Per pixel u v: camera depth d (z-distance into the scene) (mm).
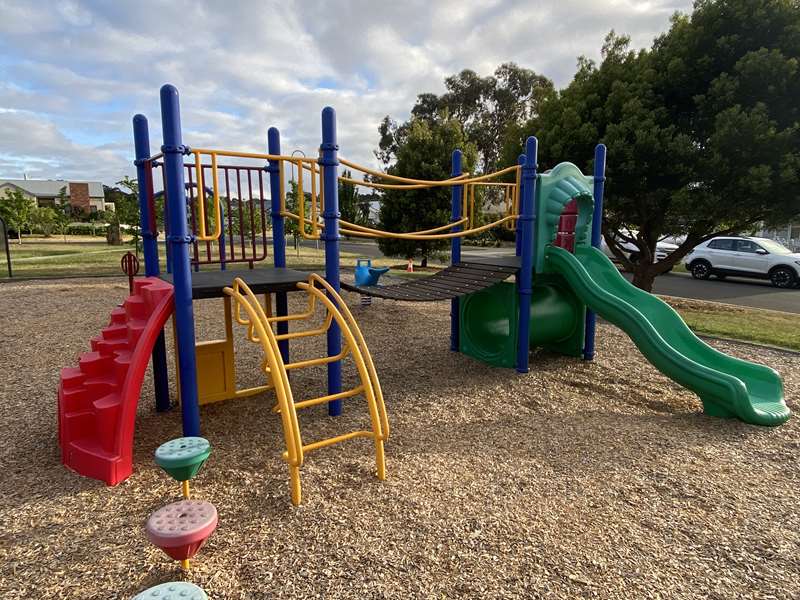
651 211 9914
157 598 1742
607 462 3549
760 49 7992
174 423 4246
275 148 4664
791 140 7902
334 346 4312
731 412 4320
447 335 7621
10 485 3176
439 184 5504
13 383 5184
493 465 3479
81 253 21547
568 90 10852
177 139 3359
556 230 5777
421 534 2664
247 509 2908
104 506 2951
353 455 3600
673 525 2795
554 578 2344
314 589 2256
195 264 4230
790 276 14992
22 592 2234
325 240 4180
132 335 3523
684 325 5211
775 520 2859
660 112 9047
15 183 57781
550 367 6000
